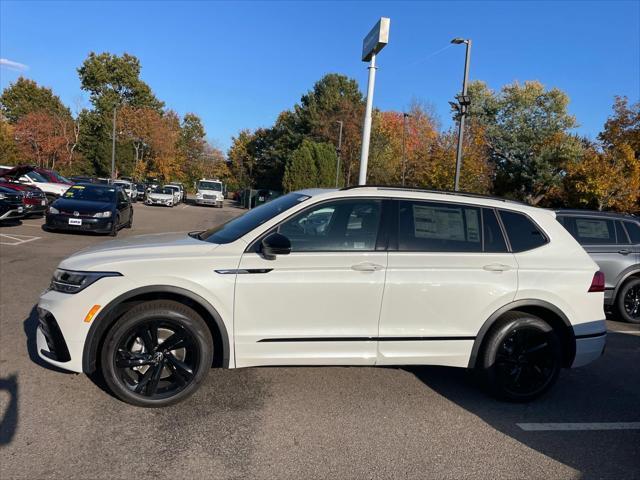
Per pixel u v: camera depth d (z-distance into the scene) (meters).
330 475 3.06
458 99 18.48
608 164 28.33
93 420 3.55
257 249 3.89
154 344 3.76
